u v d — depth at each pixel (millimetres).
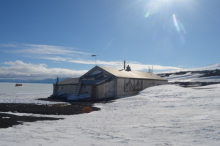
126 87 35719
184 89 33531
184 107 18469
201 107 17500
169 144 7070
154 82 44344
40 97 35031
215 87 38562
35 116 14508
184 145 6891
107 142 7520
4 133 8922
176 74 122188
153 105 21297
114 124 11539
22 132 9227
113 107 21125
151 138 8055
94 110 18938
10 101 25875
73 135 8758
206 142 7195
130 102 24781
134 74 41188
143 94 32188
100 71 35906
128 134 8867
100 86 32188
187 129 9406
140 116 14484
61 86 36500
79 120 13148
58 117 14562
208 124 10156
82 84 33219
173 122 11438
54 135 8742
